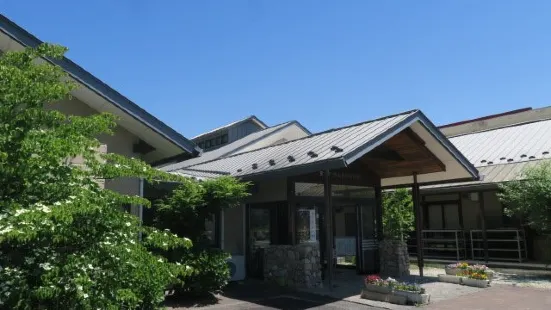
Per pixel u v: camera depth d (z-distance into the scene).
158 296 4.89
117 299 3.56
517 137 19.95
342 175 12.71
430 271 14.34
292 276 11.13
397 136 11.54
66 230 3.30
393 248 13.26
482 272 11.61
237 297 9.66
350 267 14.59
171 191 9.95
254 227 12.50
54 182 3.55
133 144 8.01
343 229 16.69
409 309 8.51
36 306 3.31
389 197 17.19
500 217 17.61
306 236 12.00
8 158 3.37
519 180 14.04
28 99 3.70
